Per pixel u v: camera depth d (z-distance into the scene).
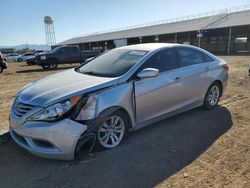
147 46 4.89
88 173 3.30
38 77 13.98
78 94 3.48
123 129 4.04
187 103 5.13
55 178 3.21
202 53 5.60
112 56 4.84
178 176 3.23
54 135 3.29
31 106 3.46
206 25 44.31
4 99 7.64
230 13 49.06
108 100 3.72
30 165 3.50
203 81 5.39
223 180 3.15
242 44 43.78
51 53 18.89
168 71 4.65
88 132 3.49
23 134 3.46
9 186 3.06
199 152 3.85
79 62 20.16
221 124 4.96
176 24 55.38
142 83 4.16
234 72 12.81
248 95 7.30
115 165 3.48
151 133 4.54
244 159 3.64
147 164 3.51
